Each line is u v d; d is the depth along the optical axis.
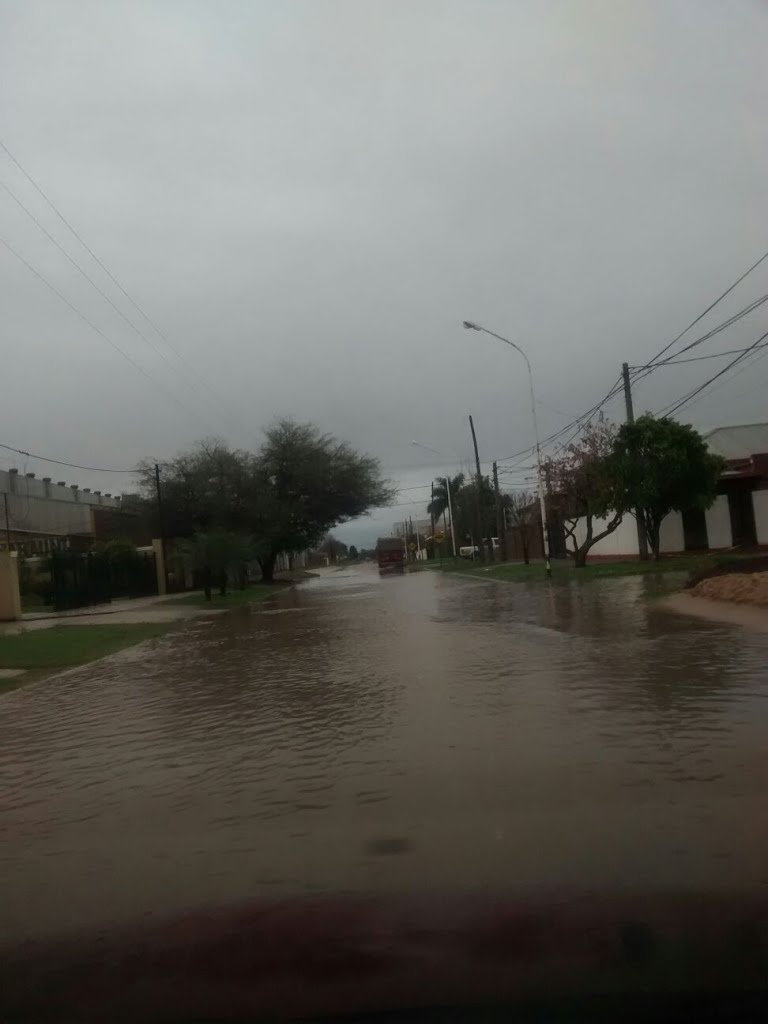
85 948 4.78
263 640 20.17
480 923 4.76
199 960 4.57
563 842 5.78
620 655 13.27
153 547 50.91
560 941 4.53
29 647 21.47
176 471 54.69
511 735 8.70
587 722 9.02
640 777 7.05
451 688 11.59
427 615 23.41
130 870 5.86
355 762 8.17
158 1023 4.07
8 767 9.28
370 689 12.05
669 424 31.33
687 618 17.05
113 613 34.84
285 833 6.36
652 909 4.79
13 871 5.98
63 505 61.09
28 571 47.31
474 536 74.69
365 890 5.26
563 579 31.95
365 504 63.03
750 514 36.47
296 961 4.51
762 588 17.75
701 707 9.37
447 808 6.61
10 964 4.64
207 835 6.46
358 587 44.31
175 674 15.58
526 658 13.81
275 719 10.54
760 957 4.32
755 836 5.69
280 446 59.75
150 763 8.90
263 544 52.47
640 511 32.25
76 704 13.16
